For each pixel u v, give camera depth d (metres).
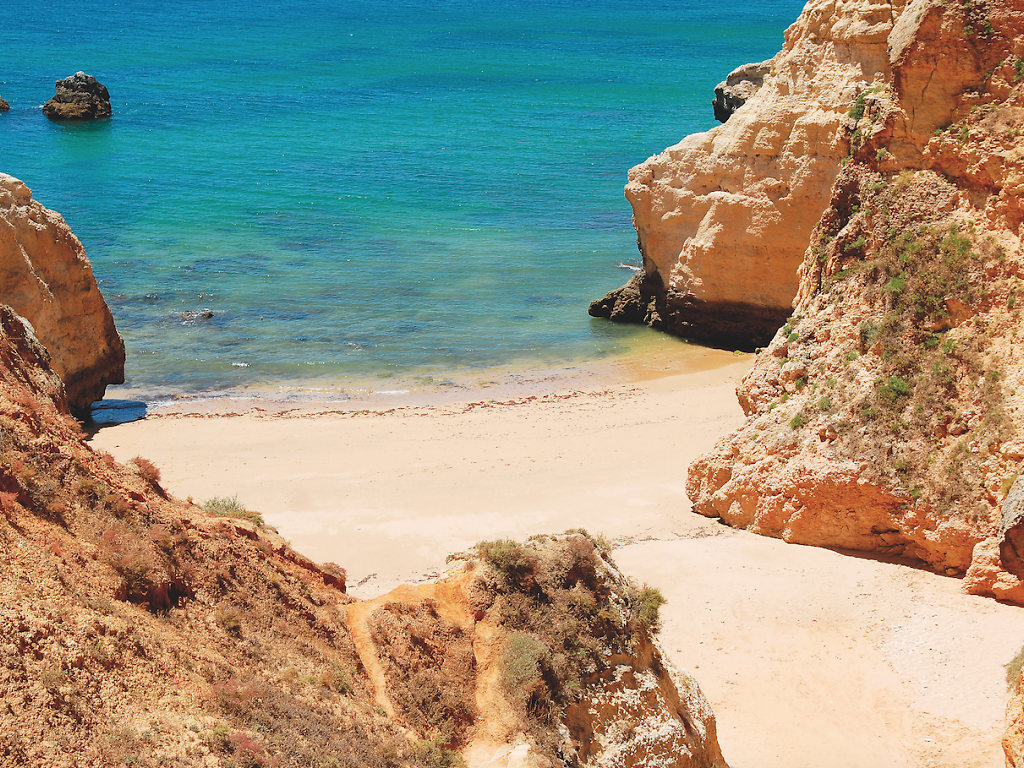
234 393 40.53
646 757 15.23
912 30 26.22
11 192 35.50
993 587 21.34
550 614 15.97
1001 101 25.27
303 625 14.64
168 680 11.66
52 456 14.37
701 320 46.97
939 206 25.75
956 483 22.70
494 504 28.34
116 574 12.88
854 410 24.98
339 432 35.00
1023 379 22.97
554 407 38.16
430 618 15.59
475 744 14.14
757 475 26.11
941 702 18.62
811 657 20.41
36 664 10.41
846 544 24.50
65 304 36.94
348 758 12.10
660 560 24.20
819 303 27.88
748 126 43.56
